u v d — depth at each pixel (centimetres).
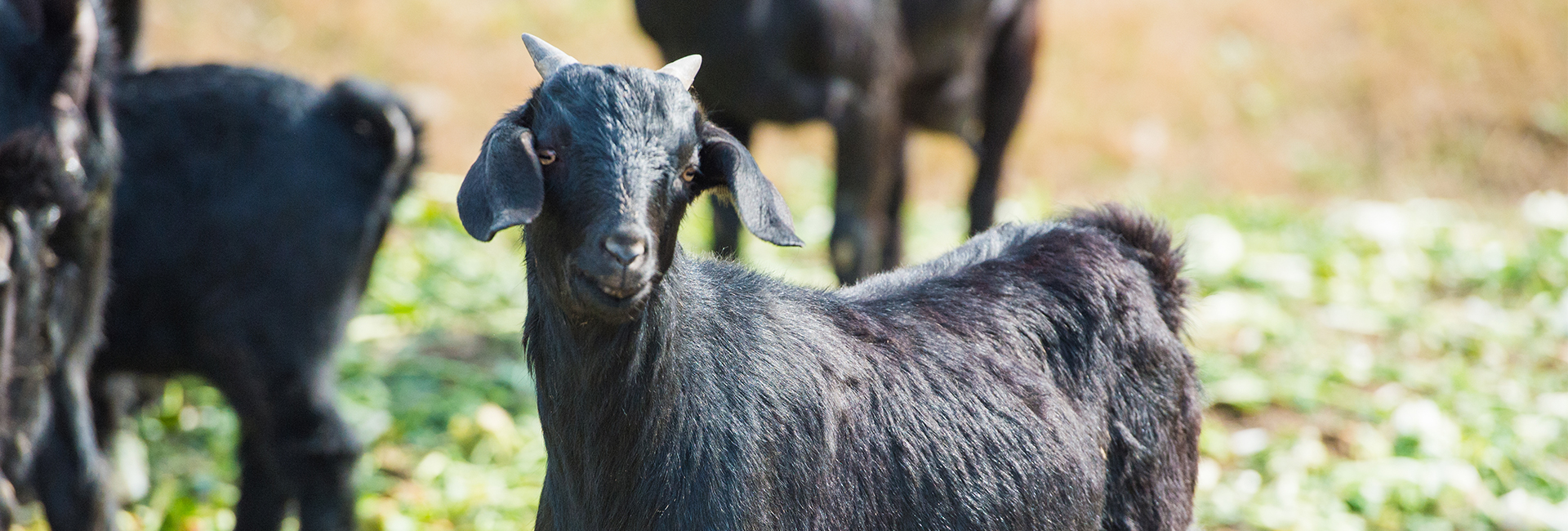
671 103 429
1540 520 974
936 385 551
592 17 2228
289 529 969
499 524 920
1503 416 1166
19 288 673
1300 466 1055
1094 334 602
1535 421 1152
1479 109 2403
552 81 432
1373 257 1677
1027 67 1509
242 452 879
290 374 834
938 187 2064
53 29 677
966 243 668
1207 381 1196
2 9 672
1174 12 2438
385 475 1002
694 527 483
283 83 872
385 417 1073
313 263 838
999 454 551
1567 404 1195
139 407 1048
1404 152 2316
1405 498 1000
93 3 715
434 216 1580
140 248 820
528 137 409
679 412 482
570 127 417
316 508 834
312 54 2033
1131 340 608
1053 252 624
